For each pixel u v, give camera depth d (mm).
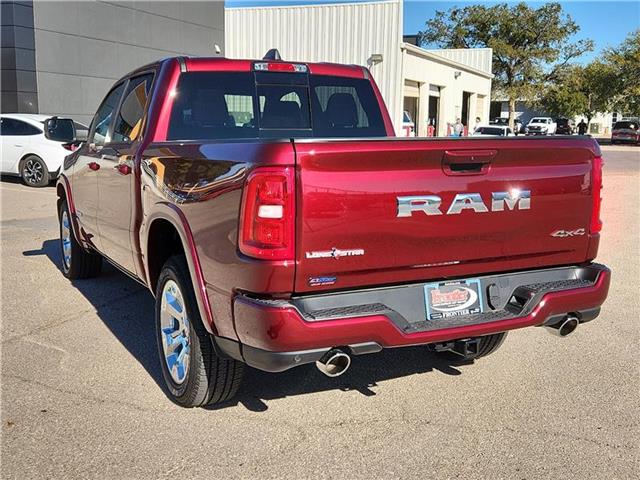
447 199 3350
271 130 4875
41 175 14805
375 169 3145
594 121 74938
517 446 3533
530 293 3629
